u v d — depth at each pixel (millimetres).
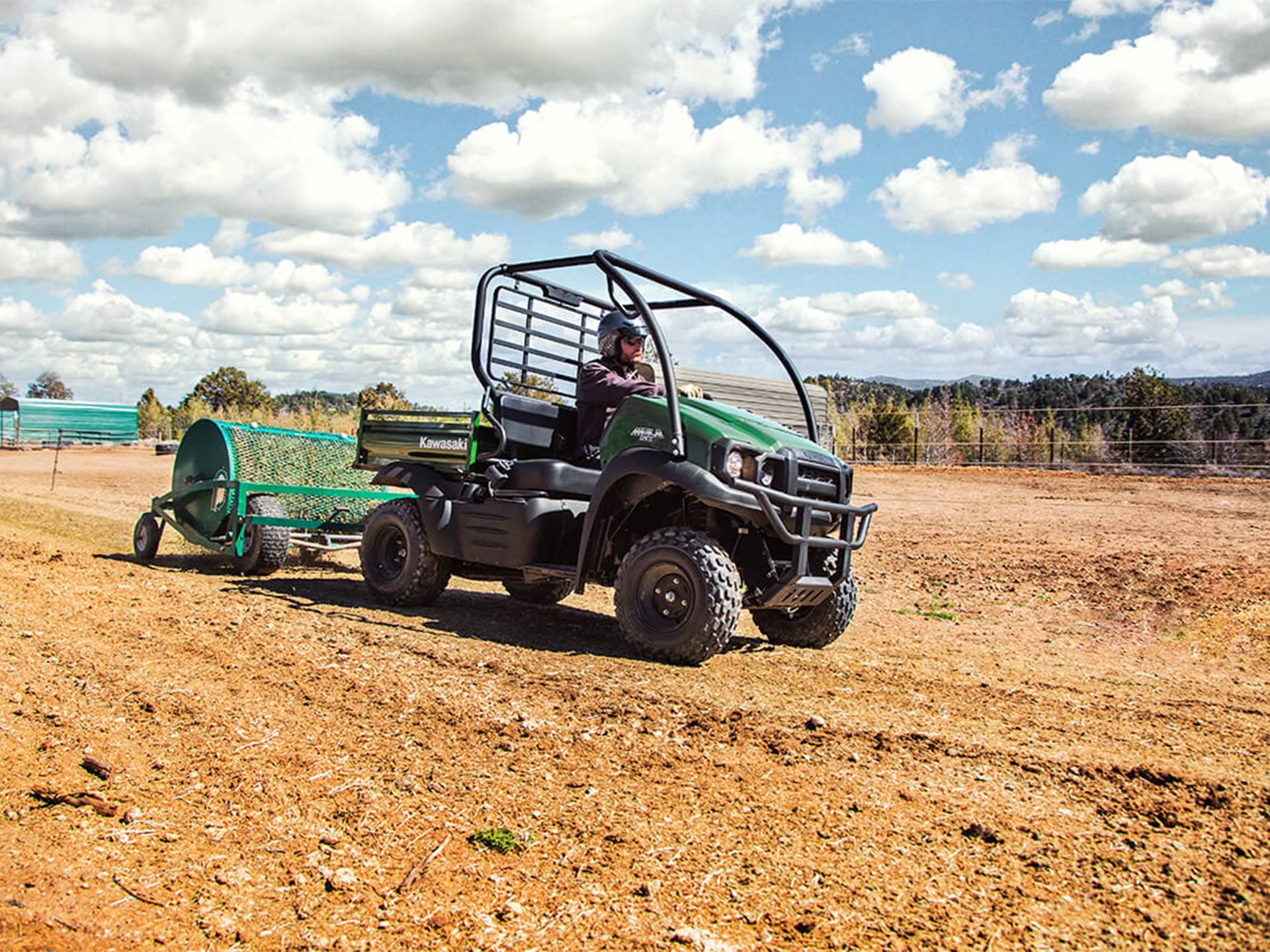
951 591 8688
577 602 7742
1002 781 3523
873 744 3914
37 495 16047
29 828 3096
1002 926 2516
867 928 2521
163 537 10883
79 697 4359
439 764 3664
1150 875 2781
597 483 5773
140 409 46625
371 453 7402
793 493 5426
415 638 5711
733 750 3838
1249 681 5730
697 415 5574
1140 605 7926
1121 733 4195
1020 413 23703
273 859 2928
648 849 2986
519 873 2844
